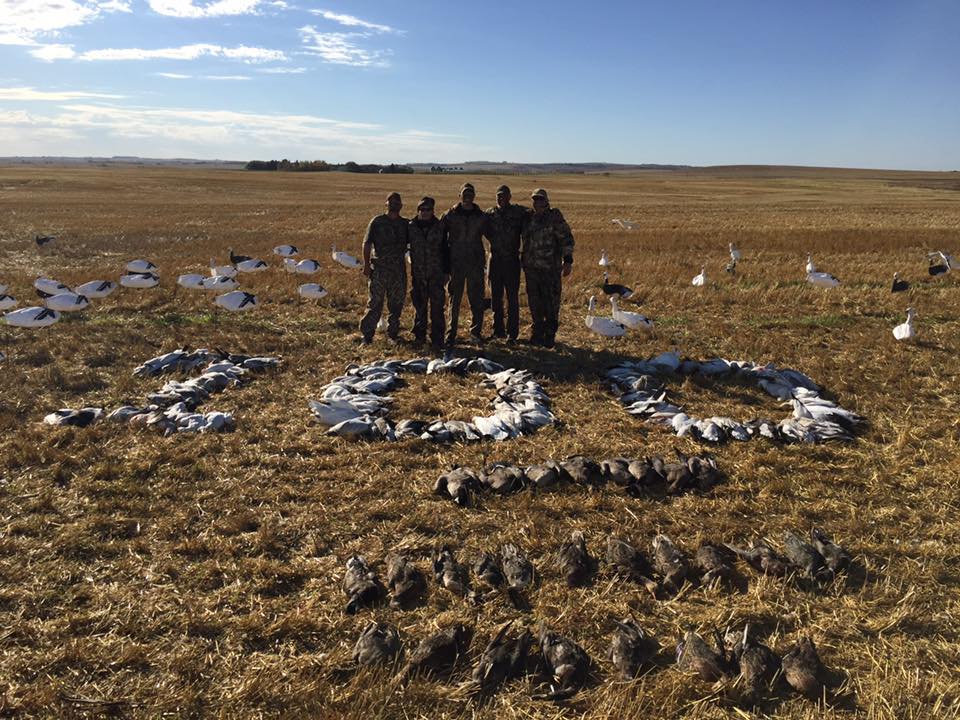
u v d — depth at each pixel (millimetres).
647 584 4422
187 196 53219
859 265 18984
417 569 4613
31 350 9539
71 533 4922
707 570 4605
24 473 5895
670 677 3627
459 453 6527
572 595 4383
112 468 5938
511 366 9461
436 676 3682
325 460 6266
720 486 5871
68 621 3996
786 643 3963
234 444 6578
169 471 5980
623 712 3385
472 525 5195
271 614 4148
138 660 3738
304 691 3504
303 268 13297
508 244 10188
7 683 3555
